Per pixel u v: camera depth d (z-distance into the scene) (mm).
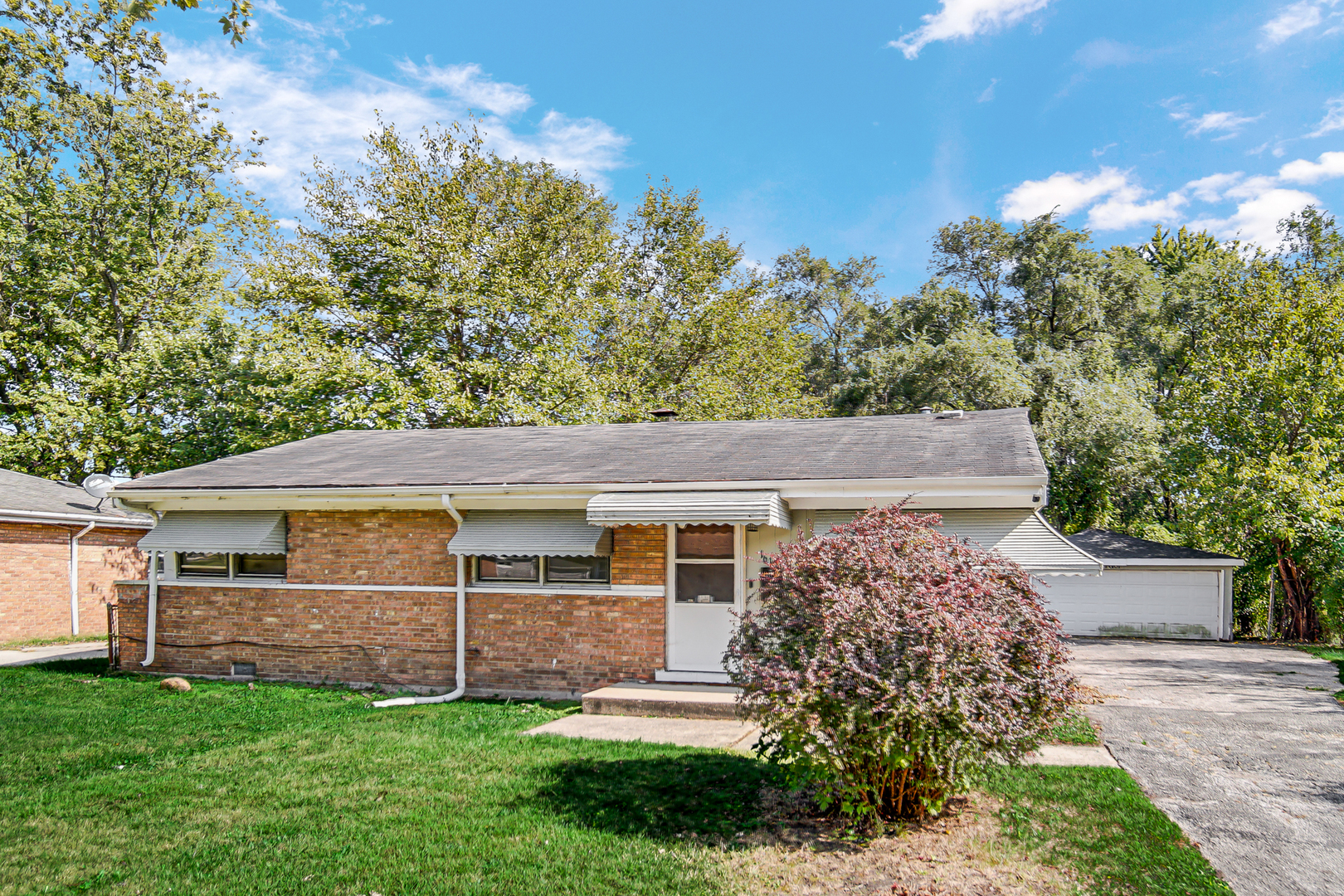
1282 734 9477
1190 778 7637
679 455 12328
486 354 26812
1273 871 5492
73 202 28047
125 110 27750
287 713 10508
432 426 25438
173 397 26469
